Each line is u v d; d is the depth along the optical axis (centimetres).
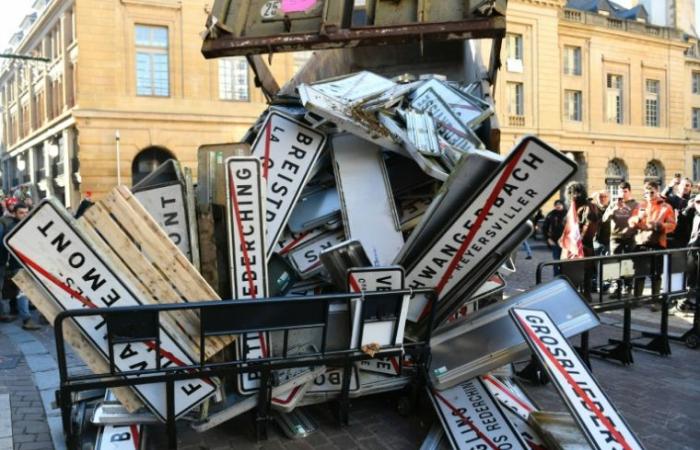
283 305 294
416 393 371
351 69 636
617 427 281
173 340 288
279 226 388
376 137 387
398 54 626
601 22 3278
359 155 420
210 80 2327
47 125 2762
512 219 327
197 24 2303
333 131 416
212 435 351
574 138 3197
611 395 440
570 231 779
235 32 439
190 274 299
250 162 317
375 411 391
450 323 390
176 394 295
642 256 530
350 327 325
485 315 387
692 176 3738
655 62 3503
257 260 321
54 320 266
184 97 2289
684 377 487
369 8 433
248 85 2392
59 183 2658
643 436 364
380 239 396
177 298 293
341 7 421
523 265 1304
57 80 2698
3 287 739
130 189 342
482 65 557
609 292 561
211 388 302
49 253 269
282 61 1839
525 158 309
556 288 399
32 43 3189
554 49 3027
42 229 267
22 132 3672
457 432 330
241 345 312
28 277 271
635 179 3441
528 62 2973
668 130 3566
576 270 497
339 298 305
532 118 2998
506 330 369
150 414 309
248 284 319
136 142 2225
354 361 322
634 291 538
